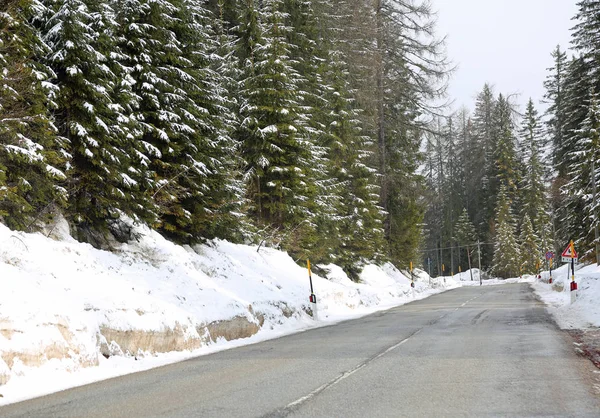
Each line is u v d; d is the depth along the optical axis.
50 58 14.01
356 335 15.06
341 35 41.12
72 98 14.44
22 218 13.40
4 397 7.44
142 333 11.38
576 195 36.44
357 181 38.44
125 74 16.89
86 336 9.91
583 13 37.78
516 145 88.25
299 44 35.72
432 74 42.59
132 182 15.56
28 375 8.31
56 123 14.77
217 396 7.23
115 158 15.00
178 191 18.41
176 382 8.45
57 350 9.09
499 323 16.97
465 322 17.77
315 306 22.02
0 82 11.96
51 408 6.74
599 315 16.98
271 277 23.30
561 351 10.70
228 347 13.50
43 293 10.12
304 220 28.19
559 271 48.47
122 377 9.13
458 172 99.81
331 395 7.16
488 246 91.06
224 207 21.33
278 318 18.64
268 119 27.33
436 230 98.81
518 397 6.81
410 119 46.59
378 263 44.41
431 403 6.57
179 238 20.31
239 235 25.91
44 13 14.48
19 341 8.52
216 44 29.11
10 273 10.20
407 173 48.50
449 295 38.91
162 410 6.46
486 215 91.94
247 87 27.17
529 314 19.73
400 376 8.48
